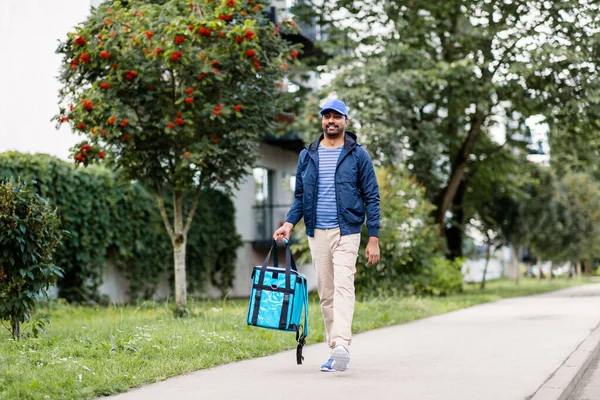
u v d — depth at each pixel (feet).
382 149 81.97
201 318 46.88
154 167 51.96
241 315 45.93
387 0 90.58
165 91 50.42
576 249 131.34
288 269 26.22
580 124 88.28
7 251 34.35
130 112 50.75
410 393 22.22
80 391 21.90
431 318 52.31
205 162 52.08
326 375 25.86
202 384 24.14
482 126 101.50
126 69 48.26
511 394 22.08
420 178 89.15
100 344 31.09
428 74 83.46
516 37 85.71
